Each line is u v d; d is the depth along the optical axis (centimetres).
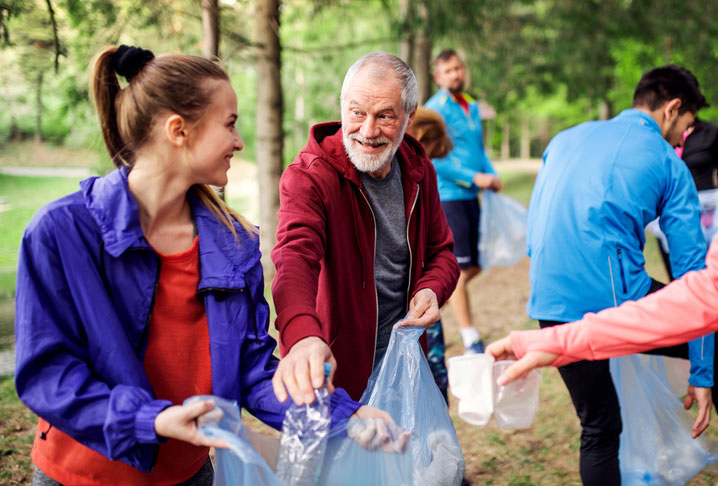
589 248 238
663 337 154
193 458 163
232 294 155
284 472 150
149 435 132
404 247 232
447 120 462
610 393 245
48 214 139
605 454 246
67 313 139
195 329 155
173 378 154
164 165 148
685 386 280
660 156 239
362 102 206
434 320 212
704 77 1002
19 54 399
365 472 156
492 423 367
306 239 199
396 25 655
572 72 1052
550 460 325
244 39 486
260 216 639
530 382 218
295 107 1211
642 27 941
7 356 420
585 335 160
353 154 212
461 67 470
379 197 225
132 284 146
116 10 413
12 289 639
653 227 394
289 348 168
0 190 1189
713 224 401
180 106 145
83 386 135
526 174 2098
